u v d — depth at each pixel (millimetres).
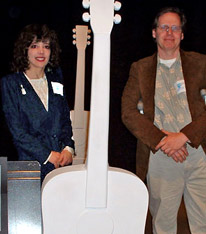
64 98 2242
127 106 2281
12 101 2068
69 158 2131
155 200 2279
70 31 4742
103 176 1468
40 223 1565
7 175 1543
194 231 2283
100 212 1485
